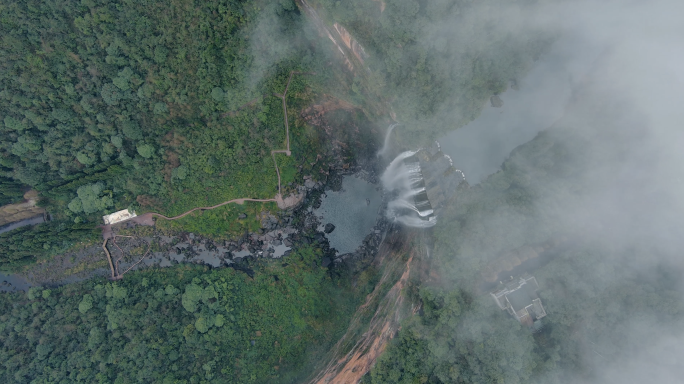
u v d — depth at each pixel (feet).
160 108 174.19
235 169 192.13
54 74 165.27
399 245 189.06
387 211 196.54
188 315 183.62
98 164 185.06
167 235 197.57
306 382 177.47
